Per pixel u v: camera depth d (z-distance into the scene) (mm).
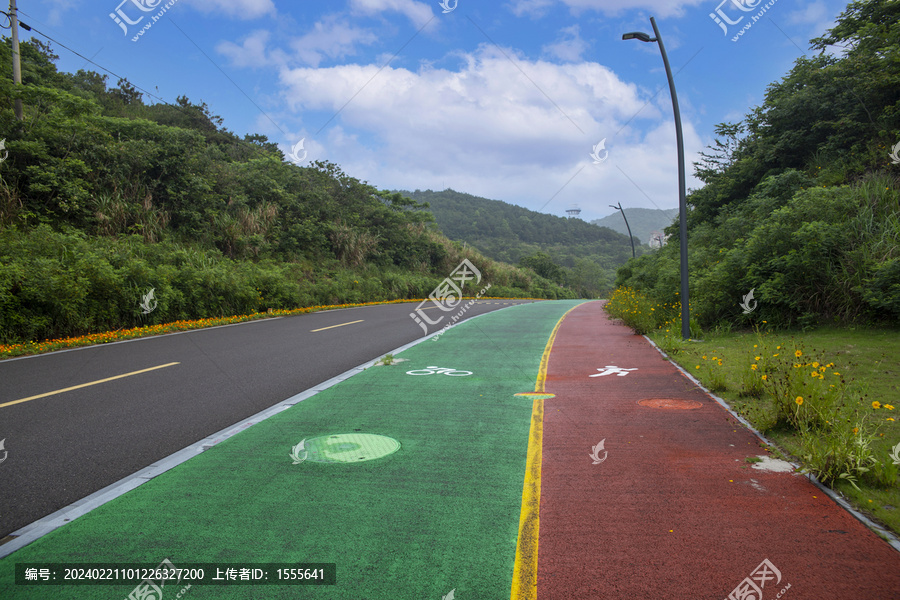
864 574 2660
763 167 18328
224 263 20766
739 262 11922
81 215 19078
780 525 3184
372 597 2555
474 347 11289
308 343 12016
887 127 13977
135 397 6855
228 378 8094
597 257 110875
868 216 10727
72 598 2596
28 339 11414
